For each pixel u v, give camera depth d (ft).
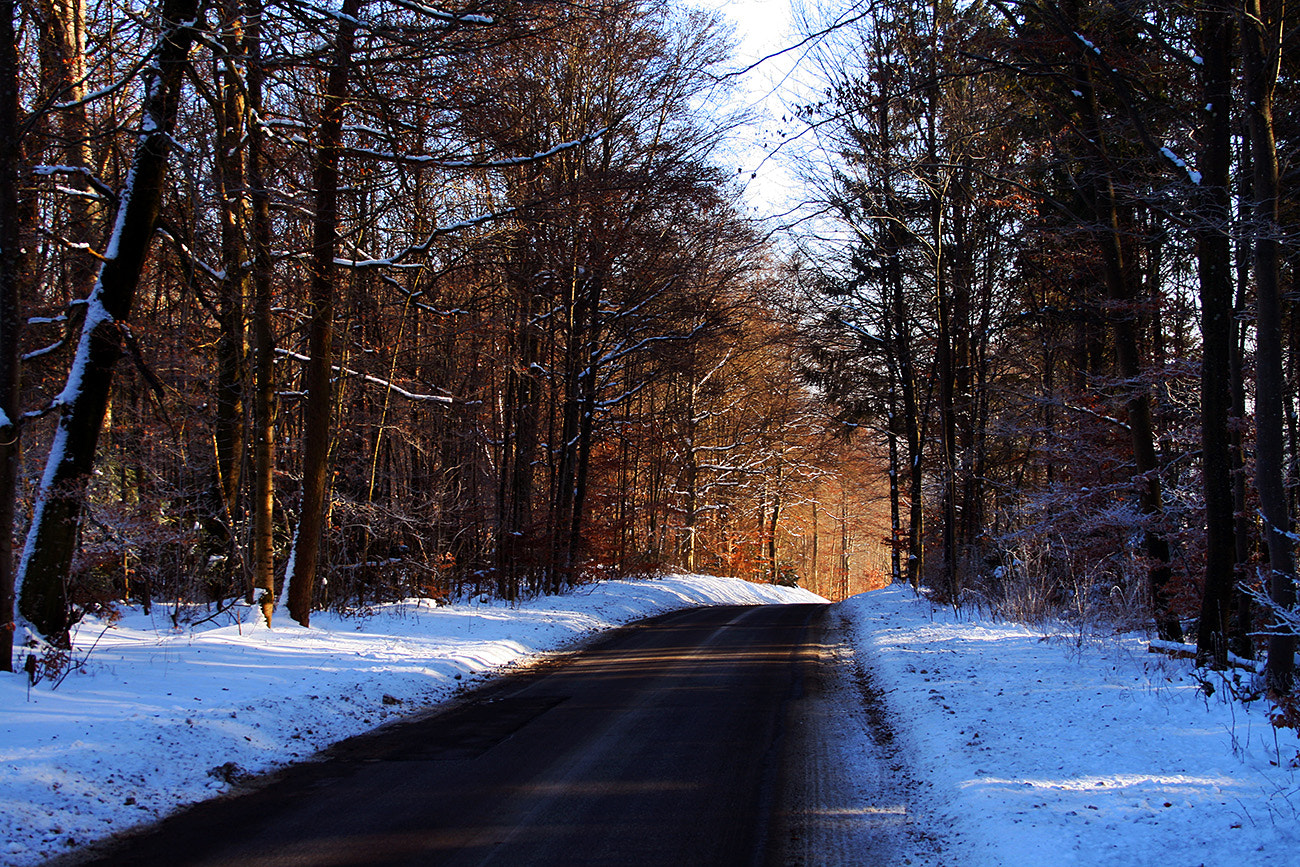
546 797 20.30
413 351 63.26
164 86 33.17
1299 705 22.48
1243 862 15.01
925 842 17.47
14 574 30.78
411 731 27.35
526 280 50.85
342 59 35.60
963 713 27.99
